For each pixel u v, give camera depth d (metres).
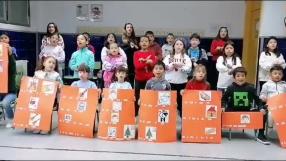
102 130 3.77
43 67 4.17
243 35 6.95
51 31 5.29
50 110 3.86
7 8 5.94
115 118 3.75
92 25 7.12
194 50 5.40
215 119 3.75
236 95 3.94
